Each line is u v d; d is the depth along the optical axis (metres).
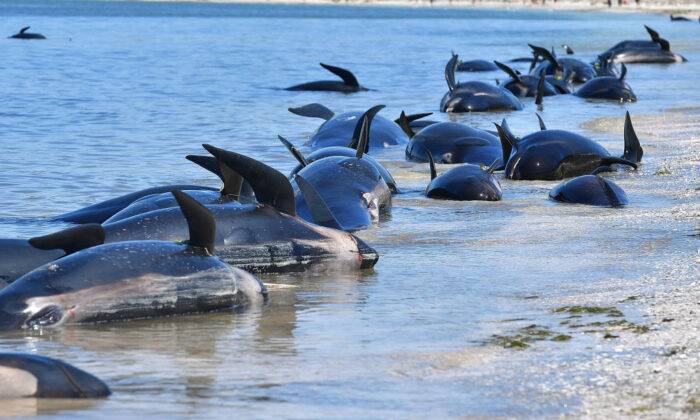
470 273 24.36
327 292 22.67
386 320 20.08
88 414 14.02
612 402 14.45
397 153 48.03
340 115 50.25
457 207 34.06
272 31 168.62
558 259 25.64
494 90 66.25
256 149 47.91
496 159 40.53
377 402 14.69
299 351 17.88
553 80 79.38
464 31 180.00
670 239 27.77
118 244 21.12
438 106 69.62
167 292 20.58
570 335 18.27
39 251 22.30
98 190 36.75
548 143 40.88
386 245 27.97
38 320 19.47
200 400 14.83
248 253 23.97
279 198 25.00
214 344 18.45
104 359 17.41
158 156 45.19
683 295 21.05
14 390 14.74
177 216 24.45
